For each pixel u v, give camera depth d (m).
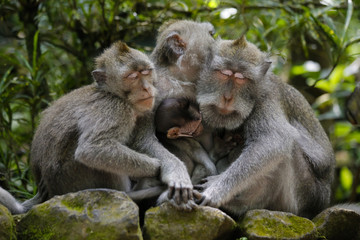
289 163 8.02
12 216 7.02
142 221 8.02
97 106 7.86
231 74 8.12
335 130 13.04
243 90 8.20
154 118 8.50
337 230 7.71
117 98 7.97
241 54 8.22
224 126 8.31
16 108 11.55
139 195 7.63
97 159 7.44
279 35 12.50
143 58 8.13
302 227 7.18
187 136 8.44
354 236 7.84
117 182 7.87
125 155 7.50
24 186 10.91
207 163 8.36
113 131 7.71
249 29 12.26
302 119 9.16
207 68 8.54
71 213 6.62
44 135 8.11
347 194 13.17
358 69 13.32
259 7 12.23
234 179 7.65
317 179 8.90
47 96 11.89
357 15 12.15
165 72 8.87
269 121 8.20
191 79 8.80
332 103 13.09
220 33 12.05
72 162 7.80
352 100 11.53
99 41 12.27
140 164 7.53
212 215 6.93
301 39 12.45
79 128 7.77
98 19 12.16
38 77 11.34
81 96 8.17
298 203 8.51
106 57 8.32
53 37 12.41
